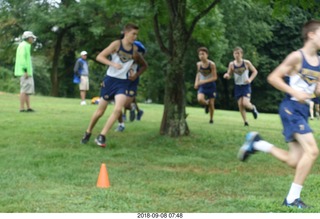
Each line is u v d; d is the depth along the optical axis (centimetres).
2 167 894
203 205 677
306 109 673
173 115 1290
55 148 1098
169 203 685
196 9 1359
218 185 809
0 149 1073
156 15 1290
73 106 2195
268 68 4972
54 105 2212
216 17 1443
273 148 710
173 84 1284
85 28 4162
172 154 1093
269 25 4834
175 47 1270
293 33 4950
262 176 892
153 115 1942
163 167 958
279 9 1280
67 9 3981
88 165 941
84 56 2416
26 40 1791
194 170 938
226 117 2097
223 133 1402
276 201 697
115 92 1116
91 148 1114
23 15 4272
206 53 1691
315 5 1247
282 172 938
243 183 830
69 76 4941
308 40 671
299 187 671
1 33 4384
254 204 674
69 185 777
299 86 668
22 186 759
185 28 1267
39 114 1747
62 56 4738
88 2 3825
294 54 664
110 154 1058
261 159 1052
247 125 1722
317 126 1906
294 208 654
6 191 723
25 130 1340
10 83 4888
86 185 785
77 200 680
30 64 1808
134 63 1149
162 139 1238
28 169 884
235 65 1694
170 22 1274
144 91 5197
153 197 721
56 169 890
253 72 1697
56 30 4156
